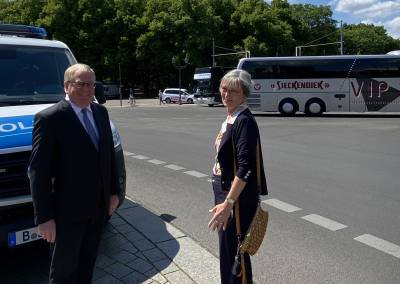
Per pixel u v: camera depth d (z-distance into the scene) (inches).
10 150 176.6
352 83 1076.5
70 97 139.6
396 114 1152.2
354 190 330.6
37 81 242.4
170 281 181.6
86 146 138.8
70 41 2669.8
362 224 252.2
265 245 221.6
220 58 2709.2
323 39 3604.8
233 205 139.9
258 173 143.2
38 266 202.2
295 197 311.7
